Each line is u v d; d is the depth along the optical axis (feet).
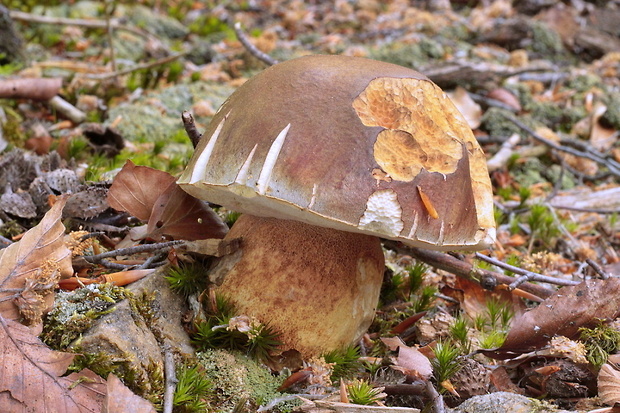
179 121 3.00
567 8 5.70
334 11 5.92
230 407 1.68
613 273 2.29
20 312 1.63
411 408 1.65
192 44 4.69
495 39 5.27
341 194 1.61
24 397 1.56
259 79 1.71
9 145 2.40
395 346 1.84
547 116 3.90
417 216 1.63
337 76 1.67
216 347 1.75
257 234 1.76
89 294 1.68
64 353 1.59
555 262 2.30
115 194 1.88
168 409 1.61
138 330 1.67
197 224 1.86
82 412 1.57
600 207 2.95
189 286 1.78
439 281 2.15
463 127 1.77
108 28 3.51
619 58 5.00
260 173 1.61
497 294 2.04
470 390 1.75
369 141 1.63
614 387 1.68
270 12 5.87
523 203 2.81
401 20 5.62
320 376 1.71
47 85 2.77
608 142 3.73
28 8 4.46
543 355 1.79
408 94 1.71
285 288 1.72
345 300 1.74
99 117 2.96
